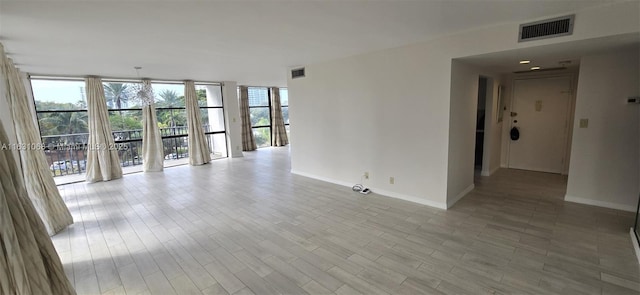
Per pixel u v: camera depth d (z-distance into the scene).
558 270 2.31
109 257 2.76
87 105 5.70
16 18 2.35
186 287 2.27
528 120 5.44
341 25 2.85
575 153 3.70
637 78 3.16
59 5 2.11
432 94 3.63
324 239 3.01
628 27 2.33
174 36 3.11
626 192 3.41
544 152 5.35
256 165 7.20
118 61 4.45
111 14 2.35
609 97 3.36
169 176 6.17
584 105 3.54
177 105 7.73
